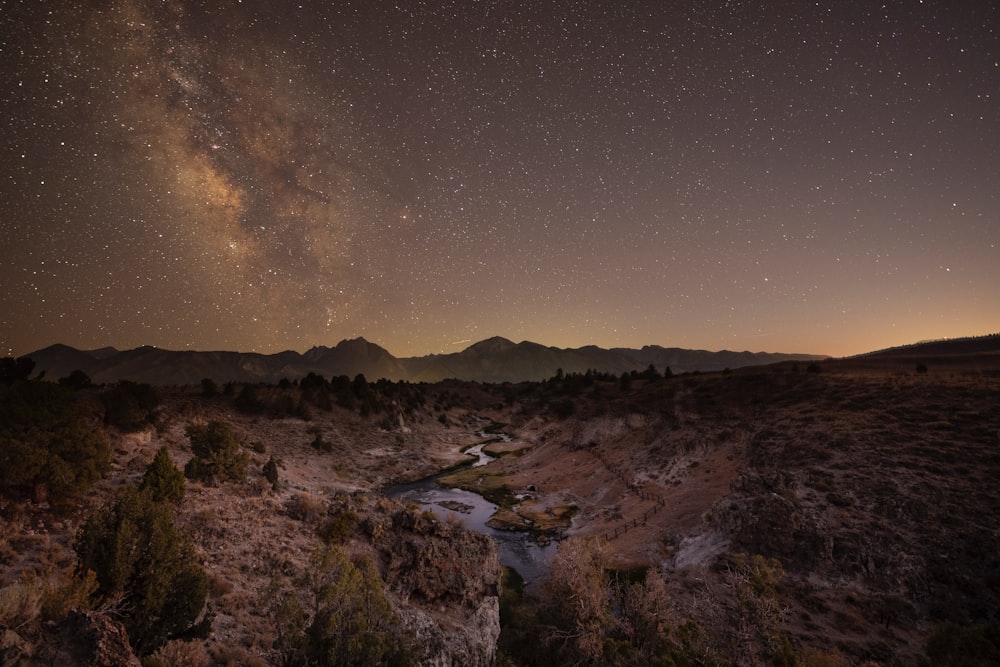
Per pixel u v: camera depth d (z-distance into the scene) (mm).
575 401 131000
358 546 25234
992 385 54312
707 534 39938
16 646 8047
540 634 25438
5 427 22203
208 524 23828
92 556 12344
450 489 70625
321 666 12242
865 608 28891
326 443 79438
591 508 56875
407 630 14617
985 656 17859
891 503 36031
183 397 78625
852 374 76625
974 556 30078
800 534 35031
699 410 75812
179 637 13266
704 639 22297
